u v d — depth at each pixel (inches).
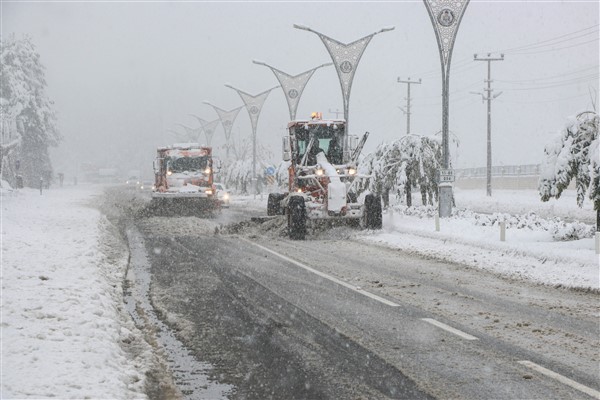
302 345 325.7
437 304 428.8
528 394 250.5
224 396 252.8
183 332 352.8
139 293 474.0
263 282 518.6
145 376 269.7
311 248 759.7
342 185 865.5
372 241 815.1
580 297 453.7
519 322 374.0
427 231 828.6
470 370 282.0
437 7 944.3
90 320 332.2
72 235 766.5
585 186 678.5
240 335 346.9
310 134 951.0
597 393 251.0
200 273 566.6
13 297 374.6
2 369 245.8
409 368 285.6
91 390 229.8
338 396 250.7
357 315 394.9
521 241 716.7
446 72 957.8
